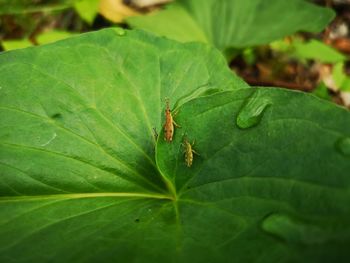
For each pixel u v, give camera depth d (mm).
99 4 253
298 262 83
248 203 101
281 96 109
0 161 123
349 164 92
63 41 141
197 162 114
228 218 101
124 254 98
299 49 236
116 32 147
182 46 149
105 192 125
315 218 89
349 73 255
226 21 236
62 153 126
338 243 83
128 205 120
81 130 130
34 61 136
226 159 110
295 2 231
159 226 107
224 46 226
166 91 141
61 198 123
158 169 122
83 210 119
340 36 275
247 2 239
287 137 103
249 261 88
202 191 111
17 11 255
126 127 133
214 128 114
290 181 98
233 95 115
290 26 220
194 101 117
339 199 89
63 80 135
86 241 105
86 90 135
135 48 146
